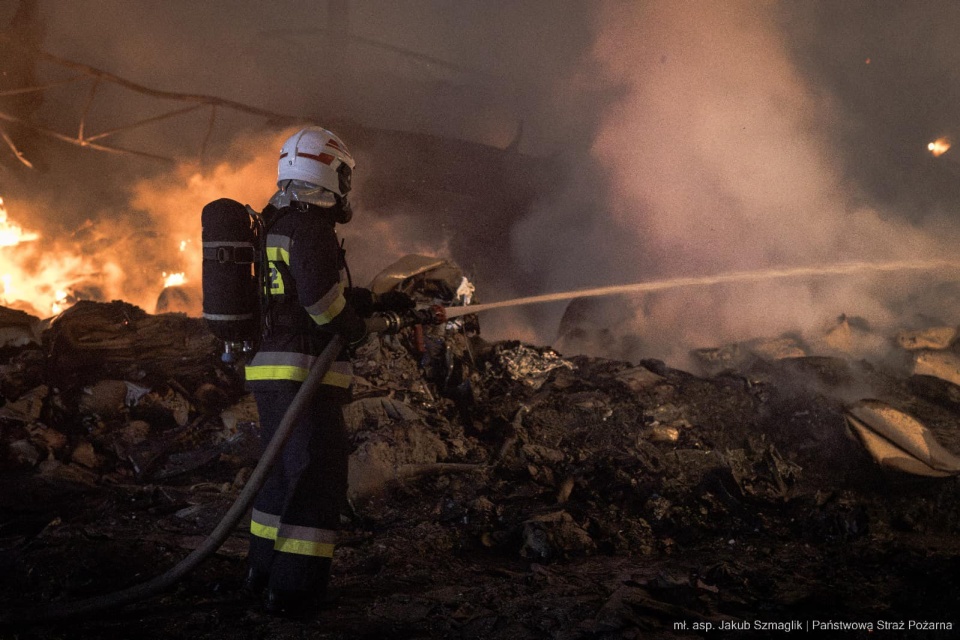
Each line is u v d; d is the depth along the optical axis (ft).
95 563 9.76
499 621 8.92
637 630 8.60
